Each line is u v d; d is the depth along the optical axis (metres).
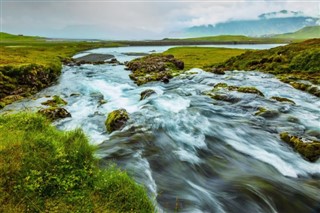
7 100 26.42
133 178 9.95
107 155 11.86
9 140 8.57
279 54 49.97
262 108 21.31
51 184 7.30
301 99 26.86
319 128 17.94
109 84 36.97
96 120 18.89
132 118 17.55
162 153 12.86
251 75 40.53
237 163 12.95
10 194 6.73
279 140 15.91
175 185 10.29
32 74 34.28
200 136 15.64
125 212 7.02
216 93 26.38
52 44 125.12
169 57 58.94
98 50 116.00
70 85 36.59
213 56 74.06
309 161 13.55
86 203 7.01
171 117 18.30
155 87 33.34
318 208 9.91
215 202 9.50
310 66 41.19
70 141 9.23
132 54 96.56
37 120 10.52
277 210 9.65
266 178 11.57
